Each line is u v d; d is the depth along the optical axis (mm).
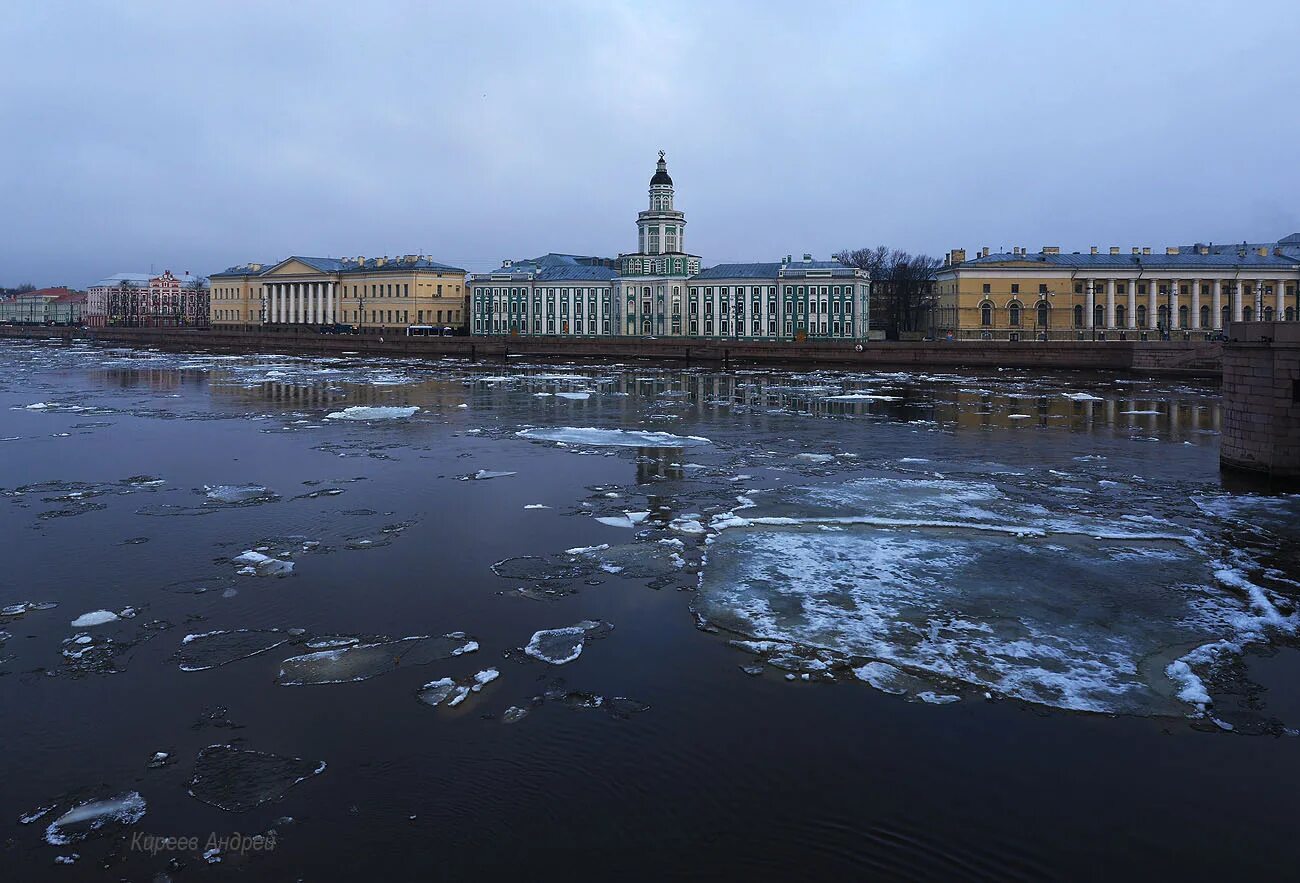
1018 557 15438
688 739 9211
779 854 7473
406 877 7164
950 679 10625
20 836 7648
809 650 11406
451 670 10789
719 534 16938
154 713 9727
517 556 15391
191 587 13773
